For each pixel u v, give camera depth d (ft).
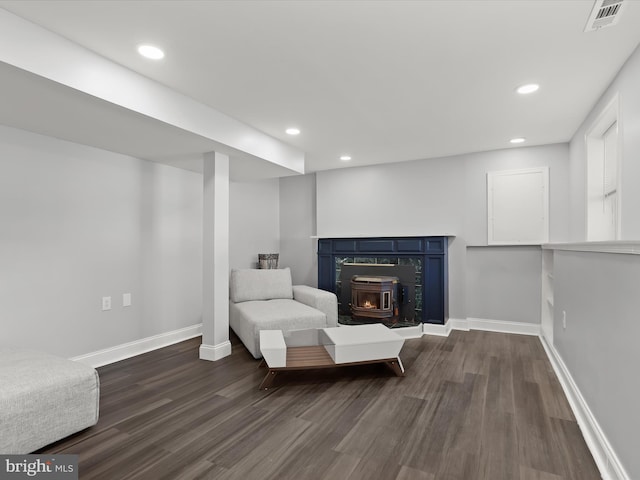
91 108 7.41
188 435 6.72
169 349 12.33
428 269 14.67
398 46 6.70
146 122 8.26
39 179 9.29
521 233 14.03
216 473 5.61
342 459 5.97
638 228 6.81
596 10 5.65
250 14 5.70
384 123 10.98
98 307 10.71
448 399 8.27
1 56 5.47
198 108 9.20
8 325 8.71
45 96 6.81
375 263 15.93
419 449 6.25
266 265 17.10
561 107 9.78
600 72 7.79
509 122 11.02
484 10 5.66
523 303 14.21
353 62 7.27
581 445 6.39
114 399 8.29
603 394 6.07
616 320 5.54
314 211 18.62
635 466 4.74
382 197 16.55
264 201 18.52
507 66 7.50
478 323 14.97
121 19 5.77
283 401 8.18
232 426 7.06
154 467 5.76
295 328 11.71
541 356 11.43
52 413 6.26
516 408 7.80
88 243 10.46
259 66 7.39
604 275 6.14
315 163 16.39
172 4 5.41
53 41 6.13
